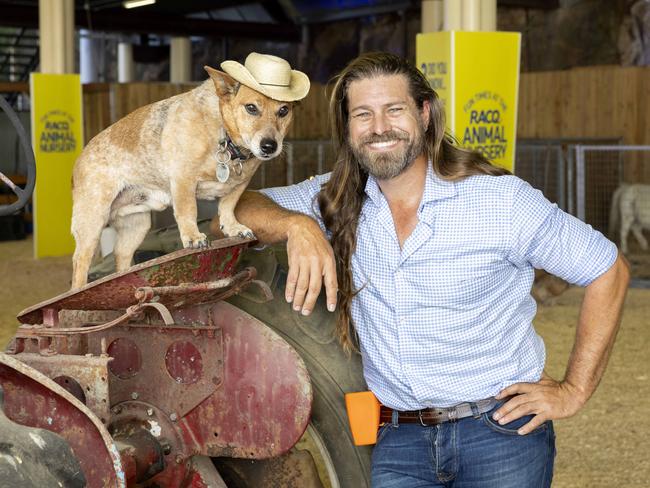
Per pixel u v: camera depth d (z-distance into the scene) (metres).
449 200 2.37
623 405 5.30
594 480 4.09
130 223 3.05
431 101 2.45
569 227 2.38
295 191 2.81
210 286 2.43
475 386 2.42
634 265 10.91
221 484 2.62
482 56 8.03
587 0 18.28
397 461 2.52
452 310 2.39
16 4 21.94
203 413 2.57
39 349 2.35
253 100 2.69
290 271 2.47
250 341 2.52
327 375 2.79
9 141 17.11
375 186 2.47
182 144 2.70
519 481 2.41
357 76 2.43
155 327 2.56
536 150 13.28
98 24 22.59
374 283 2.47
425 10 13.79
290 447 2.50
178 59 24.27
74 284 2.90
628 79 13.55
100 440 2.06
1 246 14.30
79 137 12.84
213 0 24.84
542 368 2.52
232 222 2.71
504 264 2.39
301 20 23.66
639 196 11.77
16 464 1.93
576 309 8.28
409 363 2.44
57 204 12.74
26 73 24.22
